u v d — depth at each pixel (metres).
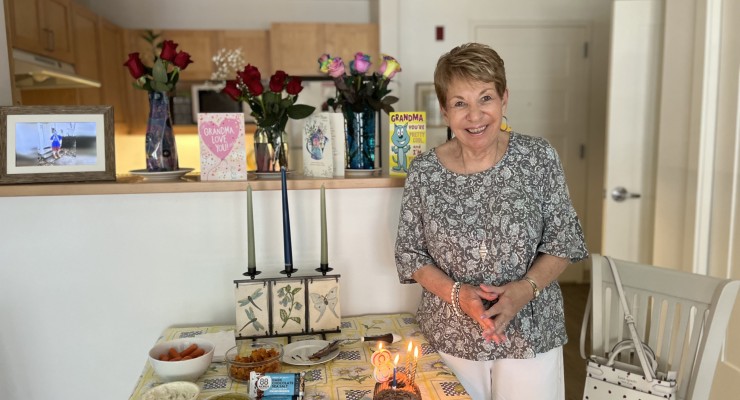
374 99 1.77
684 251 2.44
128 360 1.67
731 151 2.21
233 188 1.62
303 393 1.16
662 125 2.60
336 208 1.72
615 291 1.58
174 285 1.66
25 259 1.60
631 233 2.87
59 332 1.64
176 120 3.95
